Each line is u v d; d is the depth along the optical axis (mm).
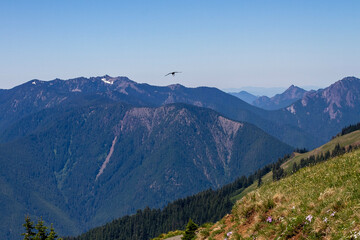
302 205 14586
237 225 17750
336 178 15992
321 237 12188
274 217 15445
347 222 11711
